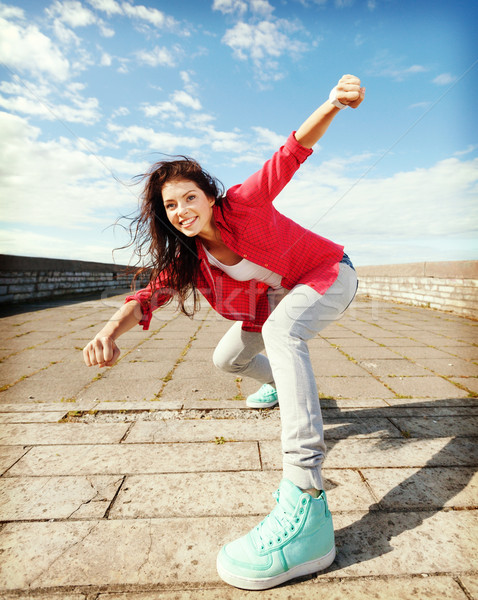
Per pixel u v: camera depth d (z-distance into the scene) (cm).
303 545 106
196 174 133
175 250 159
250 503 140
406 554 115
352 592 102
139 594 102
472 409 227
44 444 184
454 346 415
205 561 113
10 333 477
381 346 414
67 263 969
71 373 304
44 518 131
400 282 862
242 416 218
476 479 154
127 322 148
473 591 102
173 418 215
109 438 191
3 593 101
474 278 622
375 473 159
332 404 236
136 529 126
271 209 137
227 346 199
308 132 127
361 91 117
